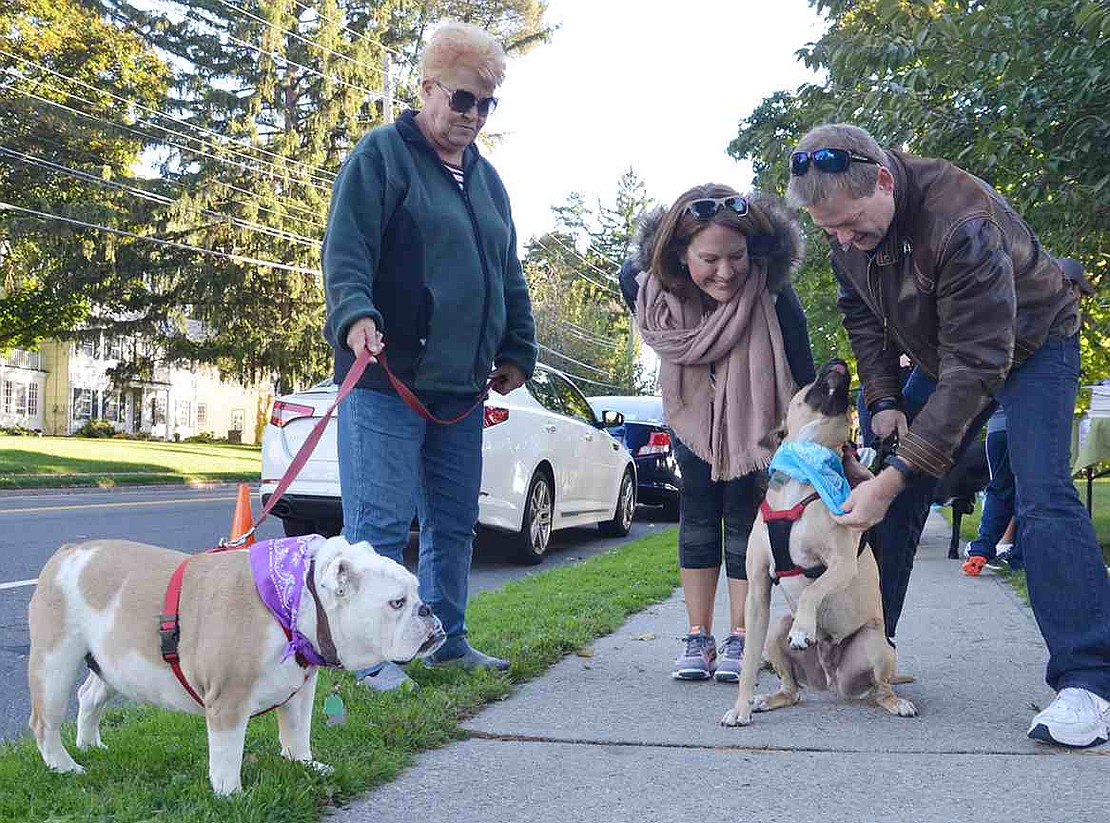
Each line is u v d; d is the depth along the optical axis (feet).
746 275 14.52
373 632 9.29
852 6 31.81
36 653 9.95
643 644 17.20
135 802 9.09
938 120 25.73
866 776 10.34
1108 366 43.29
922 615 19.19
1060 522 11.53
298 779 9.70
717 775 10.43
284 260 114.52
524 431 29.07
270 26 115.34
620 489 36.99
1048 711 11.34
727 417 14.51
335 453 27.02
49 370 157.58
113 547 10.14
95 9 115.85
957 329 11.45
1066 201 24.53
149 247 113.39
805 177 11.72
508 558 30.48
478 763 10.82
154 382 158.71
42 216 106.83
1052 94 23.81
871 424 14.48
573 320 184.65
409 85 123.44
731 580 15.03
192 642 9.30
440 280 13.96
